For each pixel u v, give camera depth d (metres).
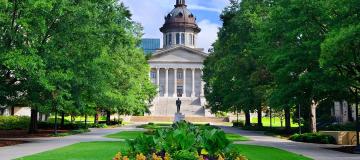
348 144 29.39
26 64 23.06
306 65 25.88
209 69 64.44
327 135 30.33
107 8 35.59
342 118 56.88
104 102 44.41
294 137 32.94
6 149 21.77
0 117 45.78
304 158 18.23
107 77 35.91
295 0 24.83
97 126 58.84
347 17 22.27
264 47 34.25
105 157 17.22
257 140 32.56
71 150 20.55
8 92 27.00
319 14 24.45
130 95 51.66
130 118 100.06
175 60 126.12
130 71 51.41
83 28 28.78
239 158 8.57
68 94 28.41
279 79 28.19
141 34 52.88
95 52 29.92
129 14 42.72
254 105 46.19
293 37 26.17
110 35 35.25
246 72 44.62
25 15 24.58
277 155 19.31
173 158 8.03
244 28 43.97
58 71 26.47
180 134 8.48
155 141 8.54
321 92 27.08
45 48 26.53
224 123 92.88
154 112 113.12
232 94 49.59
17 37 24.41
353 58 22.52
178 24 135.88
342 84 23.53
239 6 48.78
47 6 23.33
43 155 17.97
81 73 29.39
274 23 27.81
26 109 64.19
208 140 8.52
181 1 140.12
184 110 114.75
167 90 125.75
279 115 62.03
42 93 28.41
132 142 8.70
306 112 46.19
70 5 28.62
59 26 27.62
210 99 63.84
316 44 24.08
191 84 126.75
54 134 36.22
